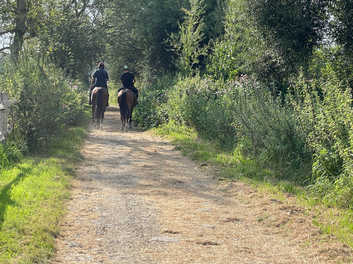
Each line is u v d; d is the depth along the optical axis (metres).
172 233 6.35
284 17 15.34
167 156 12.56
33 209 6.72
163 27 31.81
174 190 8.85
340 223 6.82
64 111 15.05
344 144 8.30
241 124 12.04
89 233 6.19
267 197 8.34
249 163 10.93
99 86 19.48
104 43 33.81
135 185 9.12
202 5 30.20
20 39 21.62
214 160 11.59
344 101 9.08
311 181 9.02
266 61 16.97
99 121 18.67
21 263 4.82
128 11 33.03
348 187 7.71
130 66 37.69
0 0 22.44
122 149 13.47
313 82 10.98
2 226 5.81
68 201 7.62
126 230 6.39
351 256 5.61
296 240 6.21
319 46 15.67
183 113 16.81
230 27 22.48
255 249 5.85
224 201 8.18
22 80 11.93
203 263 5.30
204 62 29.05
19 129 11.45
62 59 27.22
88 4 34.03
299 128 10.30
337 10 15.14
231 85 17.50
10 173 8.77
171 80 25.08
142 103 21.77
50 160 10.56
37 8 22.97
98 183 9.10
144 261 5.31
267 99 12.45
